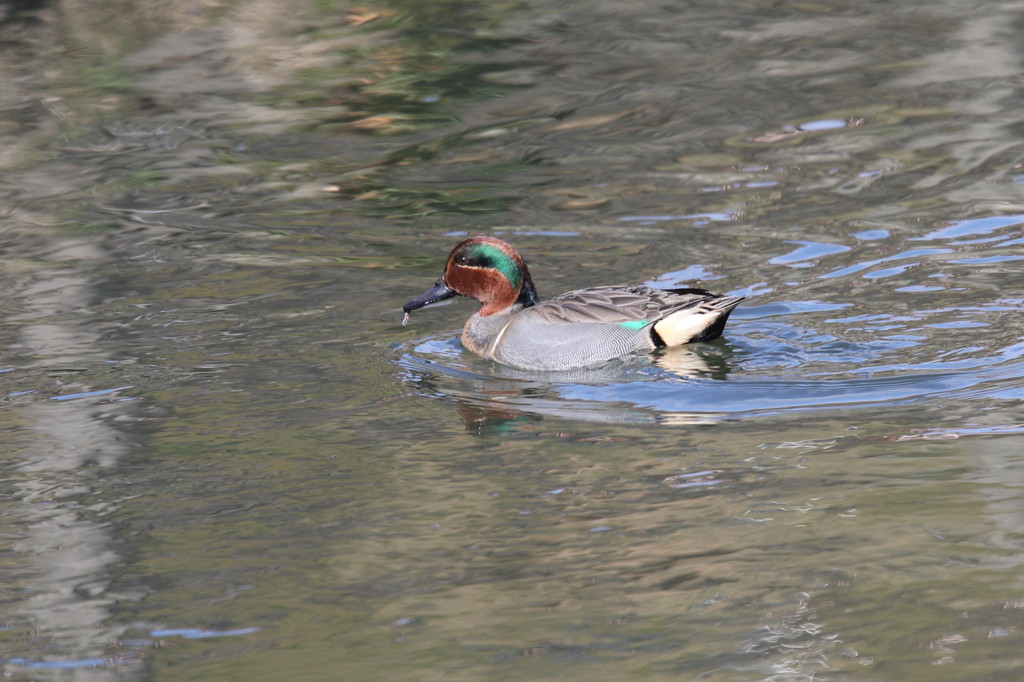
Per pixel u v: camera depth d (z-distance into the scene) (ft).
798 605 24.82
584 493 30.53
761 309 44.96
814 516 28.48
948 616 24.04
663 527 28.45
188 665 23.90
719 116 69.41
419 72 79.46
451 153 66.03
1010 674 21.99
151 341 43.96
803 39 82.53
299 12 93.45
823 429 33.86
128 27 91.09
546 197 59.21
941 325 41.91
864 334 41.68
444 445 34.22
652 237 53.57
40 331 45.19
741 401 36.63
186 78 79.66
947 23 83.56
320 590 26.53
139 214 58.70
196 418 36.88
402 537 28.71
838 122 67.15
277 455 33.88
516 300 44.47
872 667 22.54
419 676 23.08
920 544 26.81
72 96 76.54
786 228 53.52
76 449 34.83
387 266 51.90
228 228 56.85
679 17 89.51
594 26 88.07
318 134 69.56
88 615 25.96
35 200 60.95
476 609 25.45
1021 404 34.60
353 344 43.62
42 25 91.66
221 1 96.48
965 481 29.71
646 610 25.03
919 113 67.51
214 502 31.09
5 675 23.82
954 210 53.98
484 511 29.84
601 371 40.42
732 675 22.52
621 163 63.26
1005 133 63.46
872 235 51.90
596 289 42.91
